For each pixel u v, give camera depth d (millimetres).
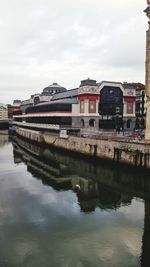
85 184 45219
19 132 142500
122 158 52562
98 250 22984
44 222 28734
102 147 58688
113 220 29516
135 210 32844
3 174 51438
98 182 46625
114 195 39062
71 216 30516
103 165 58156
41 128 102375
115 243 24250
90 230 26891
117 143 53875
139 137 58750
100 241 24594
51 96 132500
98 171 55812
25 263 20938
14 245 23672
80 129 81375
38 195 38312
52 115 93438
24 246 23453
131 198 37750
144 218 30203
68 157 72375
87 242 24375
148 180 46125
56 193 39500
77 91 95875
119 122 92062
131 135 66562
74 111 90438
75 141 70250
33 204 34344
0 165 60344
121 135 67250
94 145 61500
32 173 52656
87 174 52781
